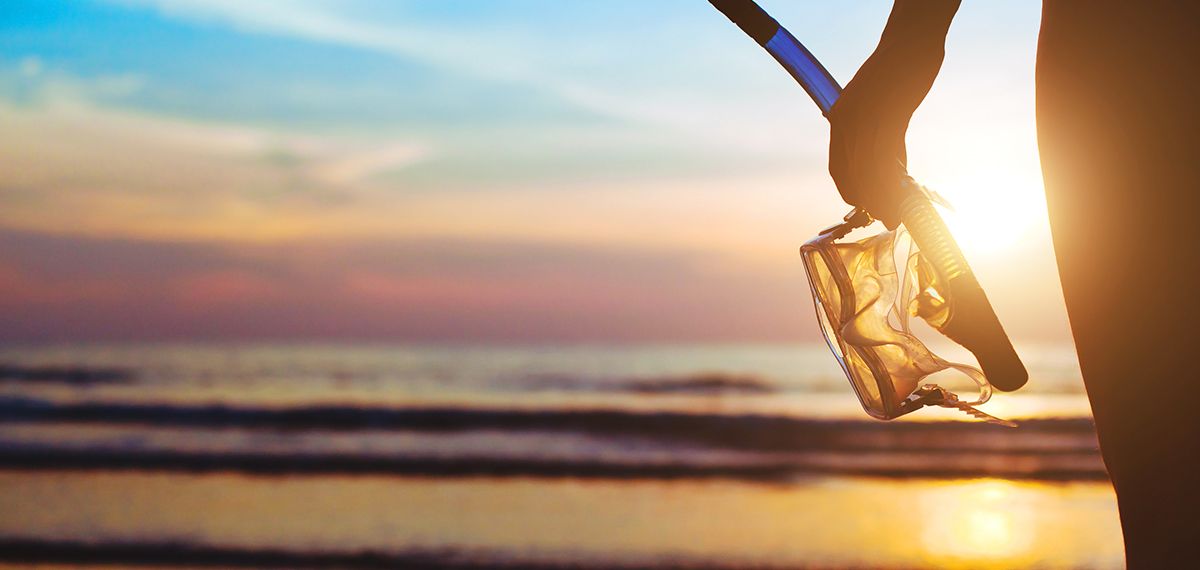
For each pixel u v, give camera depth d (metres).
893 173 1.00
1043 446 18.25
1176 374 0.83
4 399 27.88
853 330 1.03
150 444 19.34
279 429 22.02
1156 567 0.85
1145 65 0.85
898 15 1.01
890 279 1.03
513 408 25.75
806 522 10.84
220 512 11.62
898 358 1.02
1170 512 0.84
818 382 32.19
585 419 23.56
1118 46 0.87
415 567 8.84
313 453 17.77
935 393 1.03
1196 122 0.83
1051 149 0.92
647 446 19.23
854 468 15.63
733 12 1.14
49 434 20.89
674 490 13.45
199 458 16.58
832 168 1.05
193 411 24.70
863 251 1.04
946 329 0.93
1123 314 0.86
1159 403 0.84
